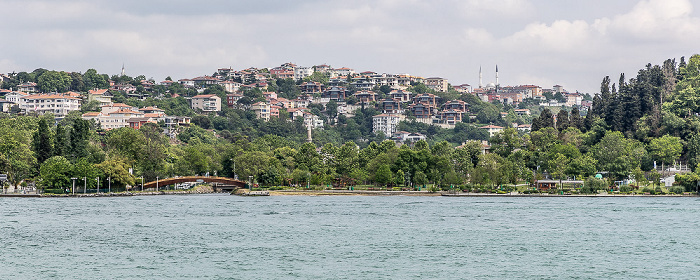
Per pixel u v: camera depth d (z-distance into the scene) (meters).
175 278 139.25
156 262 154.62
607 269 149.38
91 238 186.88
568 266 152.25
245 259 158.25
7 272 144.25
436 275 142.88
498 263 155.00
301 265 151.88
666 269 149.88
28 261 155.12
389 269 148.12
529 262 156.12
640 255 165.38
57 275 141.62
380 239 187.38
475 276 142.12
